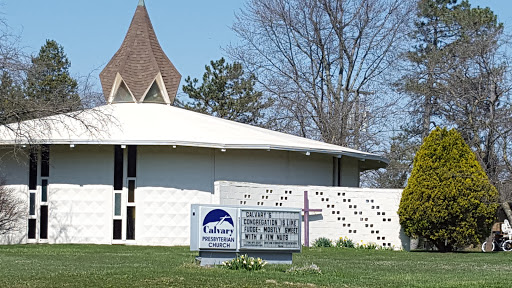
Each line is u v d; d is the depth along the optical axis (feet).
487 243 118.32
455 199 91.35
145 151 95.81
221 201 92.27
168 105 111.04
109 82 109.19
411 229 94.48
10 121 92.32
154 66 109.60
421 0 158.71
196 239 60.75
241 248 61.52
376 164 124.06
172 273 55.26
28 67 83.76
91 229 94.84
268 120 156.56
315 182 108.17
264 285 50.16
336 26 149.79
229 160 99.14
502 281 55.06
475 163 93.45
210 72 182.80
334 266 67.56
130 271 56.54
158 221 94.68
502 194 103.55
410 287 51.08
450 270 65.31
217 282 50.78
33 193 95.76
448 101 121.90
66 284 48.70
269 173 102.37
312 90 154.71
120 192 95.55
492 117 112.06
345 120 151.12
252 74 155.43
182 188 95.76
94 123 96.12
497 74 112.06
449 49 134.10
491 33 122.72
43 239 95.09
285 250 63.16
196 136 96.84
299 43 152.76
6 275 53.47
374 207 100.12
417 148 138.21
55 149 96.02
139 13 112.78
